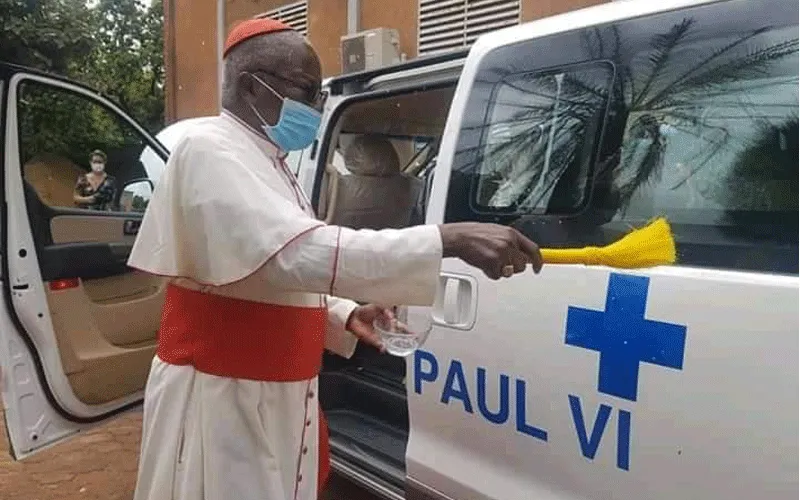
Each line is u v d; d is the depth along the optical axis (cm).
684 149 184
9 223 280
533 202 215
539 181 215
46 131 316
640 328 178
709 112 181
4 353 280
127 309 340
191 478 162
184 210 151
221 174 147
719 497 165
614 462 185
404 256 140
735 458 162
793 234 161
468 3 661
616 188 196
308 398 173
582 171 204
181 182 152
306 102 166
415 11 705
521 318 205
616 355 183
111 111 342
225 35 947
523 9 619
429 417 238
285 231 141
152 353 346
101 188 353
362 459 288
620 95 199
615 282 185
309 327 170
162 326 174
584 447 191
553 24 221
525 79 224
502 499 215
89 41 984
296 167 347
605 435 186
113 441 428
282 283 143
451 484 231
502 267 140
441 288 228
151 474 170
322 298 177
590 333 189
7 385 282
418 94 313
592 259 150
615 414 183
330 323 189
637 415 179
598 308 188
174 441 164
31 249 286
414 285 142
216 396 160
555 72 216
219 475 159
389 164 380
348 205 364
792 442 153
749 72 174
